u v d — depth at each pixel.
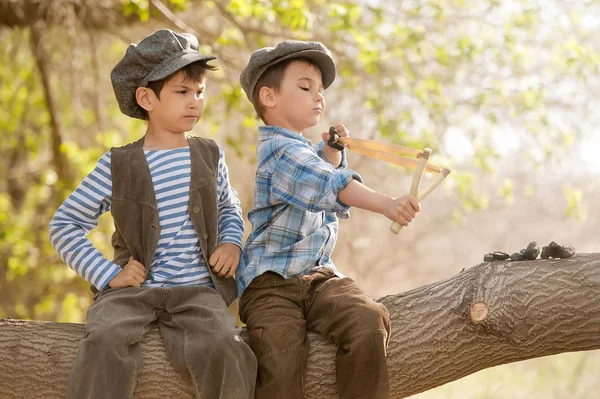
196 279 3.00
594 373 10.16
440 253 12.94
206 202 3.06
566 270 3.08
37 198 10.19
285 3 6.96
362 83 8.45
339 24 7.34
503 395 9.59
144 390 2.84
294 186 2.91
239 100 7.40
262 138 3.13
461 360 3.08
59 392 2.92
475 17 8.34
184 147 3.13
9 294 10.48
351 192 2.75
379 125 7.94
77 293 10.04
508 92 8.26
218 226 3.17
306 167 2.91
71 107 9.95
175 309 2.89
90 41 8.52
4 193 10.72
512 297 3.05
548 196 11.75
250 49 7.99
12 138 10.02
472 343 3.06
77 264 2.95
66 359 2.93
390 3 8.31
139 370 2.78
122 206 3.00
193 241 3.02
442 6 7.90
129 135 9.55
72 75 9.18
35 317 10.26
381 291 12.36
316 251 3.03
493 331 3.05
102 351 2.71
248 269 3.03
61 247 2.97
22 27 8.42
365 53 7.37
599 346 3.10
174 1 7.14
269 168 3.04
